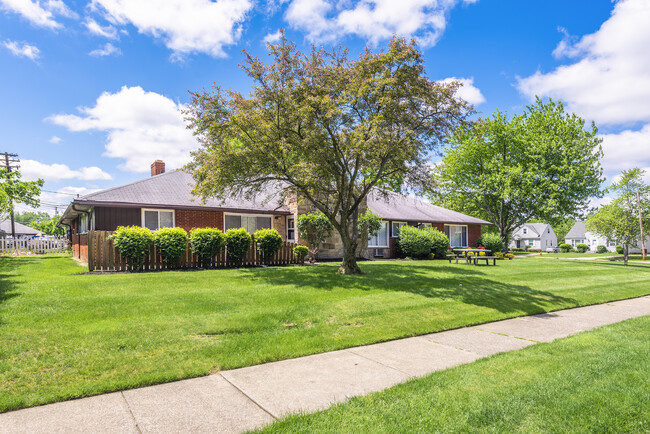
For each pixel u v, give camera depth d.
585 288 12.47
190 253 13.85
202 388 4.17
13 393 3.81
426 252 23.53
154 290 8.81
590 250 73.94
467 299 9.41
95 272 11.98
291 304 7.93
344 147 10.80
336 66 11.44
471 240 30.59
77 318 6.24
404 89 10.99
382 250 24.00
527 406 3.67
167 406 3.70
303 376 4.60
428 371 4.82
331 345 5.88
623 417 3.48
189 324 6.21
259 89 11.18
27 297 7.54
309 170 10.55
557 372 4.65
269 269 13.80
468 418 3.41
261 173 11.60
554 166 30.59
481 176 35.38
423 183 13.09
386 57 10.84
